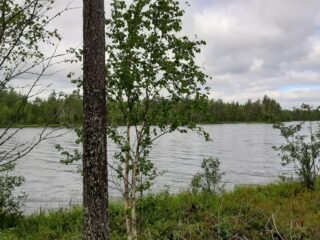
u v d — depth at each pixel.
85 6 5.96
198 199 15.72
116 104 9.27
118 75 8.79
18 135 87.38
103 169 6.11
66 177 34.34
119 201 17.09
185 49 8.89
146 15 8.93
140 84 8.98
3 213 13.60
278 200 15.91
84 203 6.11
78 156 9.52
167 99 9.32
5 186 13.89
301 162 18.30
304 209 13.80
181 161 46.94
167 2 8.80
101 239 6.04
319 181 20.14
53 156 51.72
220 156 53.22
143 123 9.36
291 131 18.03
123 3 8.95
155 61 9.03
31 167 41.09
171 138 97.44
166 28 8.84
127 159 9.39
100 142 6.07
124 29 9.00
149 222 12.02
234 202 14.76
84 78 6.05
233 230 10.05
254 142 82.00
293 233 10.08
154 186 28.16
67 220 13.44
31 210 20.08
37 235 11.58
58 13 5.59
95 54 5.97
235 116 191.75
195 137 101.75
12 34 5.41
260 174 35.34
